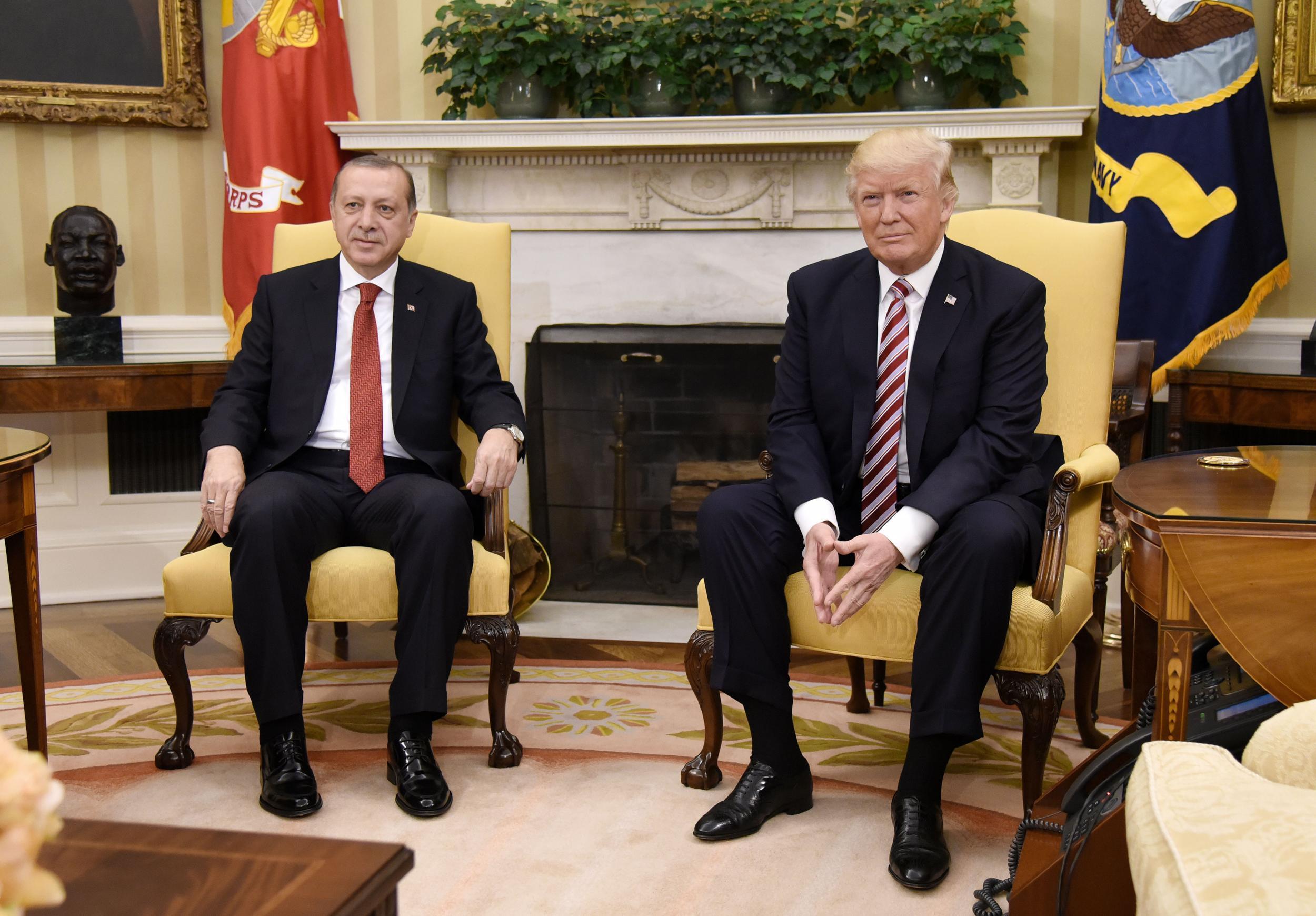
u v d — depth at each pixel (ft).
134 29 12.16
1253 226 10.71
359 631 11.03
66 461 12.28
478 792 7.00
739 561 6.46
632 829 6.48
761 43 11.92
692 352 11.96
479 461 7.20
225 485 6.96
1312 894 2.38
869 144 6.59
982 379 6.68
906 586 6.29
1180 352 10.77
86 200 12.34
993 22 11.92
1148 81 10.75
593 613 11.76
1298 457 6.32
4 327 12.05
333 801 6.88
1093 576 7.72
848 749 7.79
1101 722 8.32
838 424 6.84
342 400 7.80
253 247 11.94
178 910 2.74
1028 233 7.37
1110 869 4.27
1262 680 4.43
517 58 12.00
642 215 12.36
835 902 5.63
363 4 12.85
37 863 2.99
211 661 10.11
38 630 6.97
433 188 12.31
